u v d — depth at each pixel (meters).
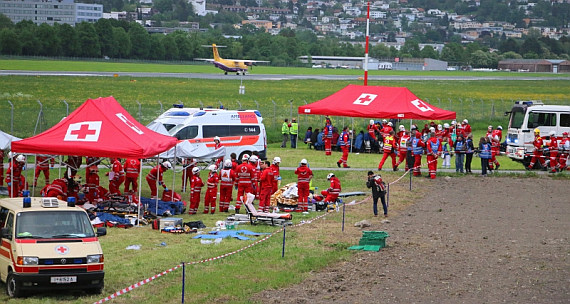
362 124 57.62
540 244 19.89
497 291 15.15
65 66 134.00
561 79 160.88
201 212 25.22
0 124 45.75
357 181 32.03
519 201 27.59
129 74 117.31
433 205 26.44
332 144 43.78
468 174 34.59
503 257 18.19
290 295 14.83
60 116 52.59
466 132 41.41
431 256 18.25
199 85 99.81
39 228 14.98
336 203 26.23
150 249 18.94
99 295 14.69
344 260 17.91
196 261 17.48
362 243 19.44
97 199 24.23
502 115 68.56
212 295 14.66
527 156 37.44
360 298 14.62
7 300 14.09
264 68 178.25
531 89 117.19
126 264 17.12
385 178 32.91
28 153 22.23
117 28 178.88
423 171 35.81
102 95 75.44
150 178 25.75
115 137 22.38
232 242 19.88
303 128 52.59
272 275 16.19
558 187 31.25
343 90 45.31
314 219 23.44
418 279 16.08
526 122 37.41
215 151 28.17
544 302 14.41
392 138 34.84
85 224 15.51
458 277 16.25
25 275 14.00
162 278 15.91
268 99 80.81
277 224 22.56
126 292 14.80
